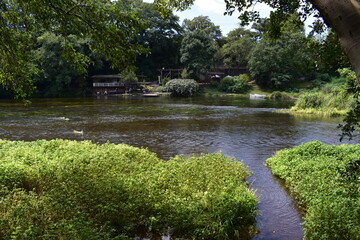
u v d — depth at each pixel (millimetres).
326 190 7262
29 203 5961
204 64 61375
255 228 6340
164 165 9859
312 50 4812
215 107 33812
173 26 71375
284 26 6133
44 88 54844
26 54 9109
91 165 8938
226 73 73750
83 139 16062
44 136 16781
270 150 13875
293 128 19844
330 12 2523
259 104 37969
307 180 8258
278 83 56688
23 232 4734
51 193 6566
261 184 9234
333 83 55750
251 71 62125
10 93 48344
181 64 73438
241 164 10633
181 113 28000
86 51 54312
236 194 7133
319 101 28453
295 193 8266
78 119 23531
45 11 7230
